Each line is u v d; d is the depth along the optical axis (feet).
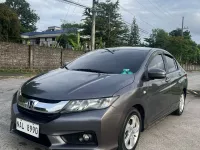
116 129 10.42
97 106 10.07
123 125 10.76
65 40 112.27
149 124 13.69
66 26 161.07
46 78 12.23
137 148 12.76
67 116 9.84
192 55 195.31
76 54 73.31
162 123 17.57
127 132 11.51
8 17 112.47
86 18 126.52
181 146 13.43
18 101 11.27
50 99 10.09
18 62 57.52
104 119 9.96
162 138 14.47
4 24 111.34
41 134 10.14
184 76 19.77
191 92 31.96
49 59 65.00
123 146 10.95
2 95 24.04
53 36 168.55
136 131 12.19
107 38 129.18
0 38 108.37
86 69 13.64
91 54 16.03
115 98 10.48
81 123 9.77
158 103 14.46
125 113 10.80
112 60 14.33
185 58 179.83
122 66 13.51
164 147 13.14
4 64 54.85
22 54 58.18
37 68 62.03
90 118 9.83
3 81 36.58
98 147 10.02
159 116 15.10
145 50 15.48
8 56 55.42
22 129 10.68
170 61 17.98
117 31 132.46
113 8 133.49
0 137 12.83
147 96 12.80
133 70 13.02
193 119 18.98
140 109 12.59
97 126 9.87
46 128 9.91
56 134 9.84
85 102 10.02
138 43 177.37
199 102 26.07
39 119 10.20
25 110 10.71
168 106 16.47
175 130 16.11
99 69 13.50
